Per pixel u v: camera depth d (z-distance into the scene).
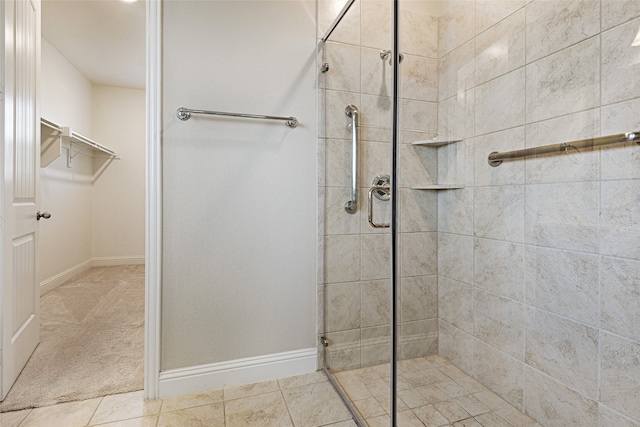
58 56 3.64
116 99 4.70
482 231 1.16
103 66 4.02
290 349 1.82
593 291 0.91
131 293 3.31
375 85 1.54
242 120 1.71
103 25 3.14
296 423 1.42
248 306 1.74
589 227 0.92
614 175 0.87
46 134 3.21
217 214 1.67
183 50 1.61
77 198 4.14
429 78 1.35
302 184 1.82
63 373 1.78
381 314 1.48
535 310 1.02
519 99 1.08
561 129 0.97
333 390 1.67
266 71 1.74
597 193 0.90
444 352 1.25
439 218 1.29
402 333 1.38
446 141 1.29
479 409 1.14
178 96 1.60
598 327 0.91
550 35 1.00
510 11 1.11
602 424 0.90
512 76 1.10
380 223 1.51
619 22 0.86
